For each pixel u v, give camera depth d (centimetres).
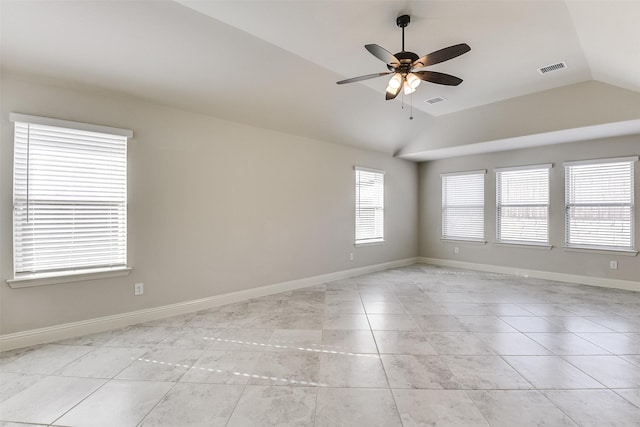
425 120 529
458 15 253
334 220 536
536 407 189
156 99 337
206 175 382
